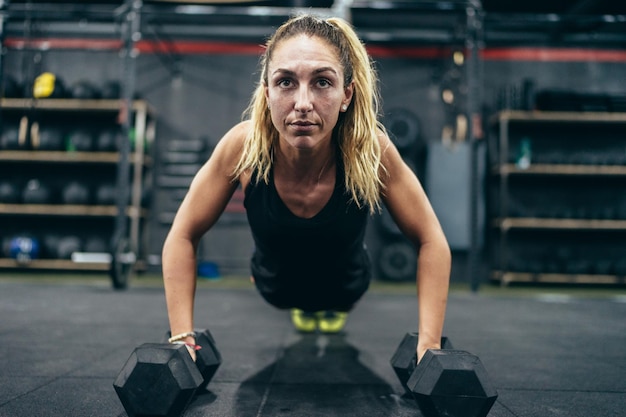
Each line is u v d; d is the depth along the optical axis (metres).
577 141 4.73
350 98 0.79
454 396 0.67
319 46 0.71
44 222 4.57
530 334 1.70
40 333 1.55
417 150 4.74
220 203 0.90
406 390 0.90
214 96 4.87
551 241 4.60
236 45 4.91
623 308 2.56
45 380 0.99
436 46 4.79
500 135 4.38
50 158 4.28
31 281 3.57
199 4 4.34
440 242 0.88
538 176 4.61
